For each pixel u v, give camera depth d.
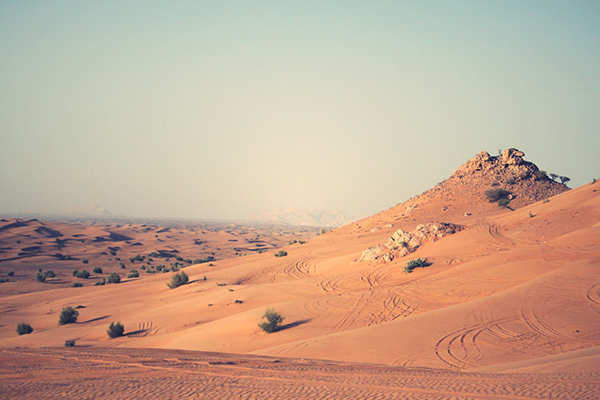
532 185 107.75
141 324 40.34
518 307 26.25
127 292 62.72
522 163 117.56
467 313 26.41
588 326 22.84
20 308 56.59
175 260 134.62
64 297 63.19
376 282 46.09
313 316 33.03
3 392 11.78
